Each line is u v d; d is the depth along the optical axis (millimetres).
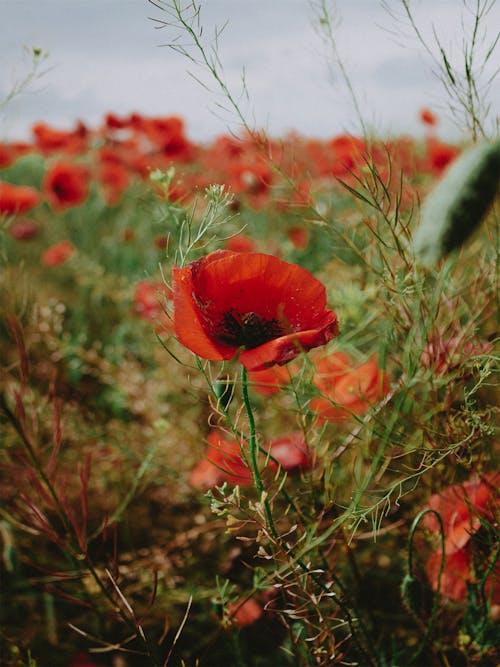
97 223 1374
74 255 974
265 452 291
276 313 293
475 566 328
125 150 1276
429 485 368
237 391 527
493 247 347
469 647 330
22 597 469
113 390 674
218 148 1093
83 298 951
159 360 587
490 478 342
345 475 378
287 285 292
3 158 1046
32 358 690
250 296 294
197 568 481
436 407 333
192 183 769
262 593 411
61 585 471
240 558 433
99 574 401
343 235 367
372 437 339
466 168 282
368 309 414
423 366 338
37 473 356
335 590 362
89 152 1502
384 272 339
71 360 695
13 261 1177
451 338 353
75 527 344
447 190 285
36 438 365
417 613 317
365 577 418
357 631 346
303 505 358
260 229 831
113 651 452
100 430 598
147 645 321
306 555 315
